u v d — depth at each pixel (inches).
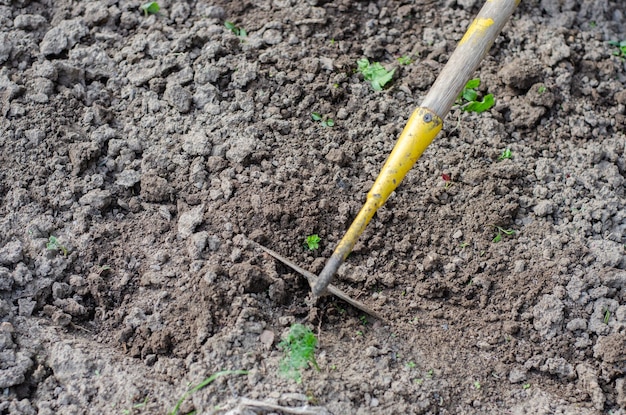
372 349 113.2
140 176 128.6
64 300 117.4
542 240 127.9
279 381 107.0
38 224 122.8
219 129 133.0
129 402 107.0
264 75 140.6
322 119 137.5
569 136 142.3
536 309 120.7
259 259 120.0
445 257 125.6
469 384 113.7
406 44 151.8
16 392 107.8
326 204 126.1
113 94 138.8
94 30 145.8
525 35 154.3
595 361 117.8
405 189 131.1
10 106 131.8
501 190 132.0
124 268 121.0
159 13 149.6
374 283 121.6
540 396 114.0
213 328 113.0
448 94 107.2
